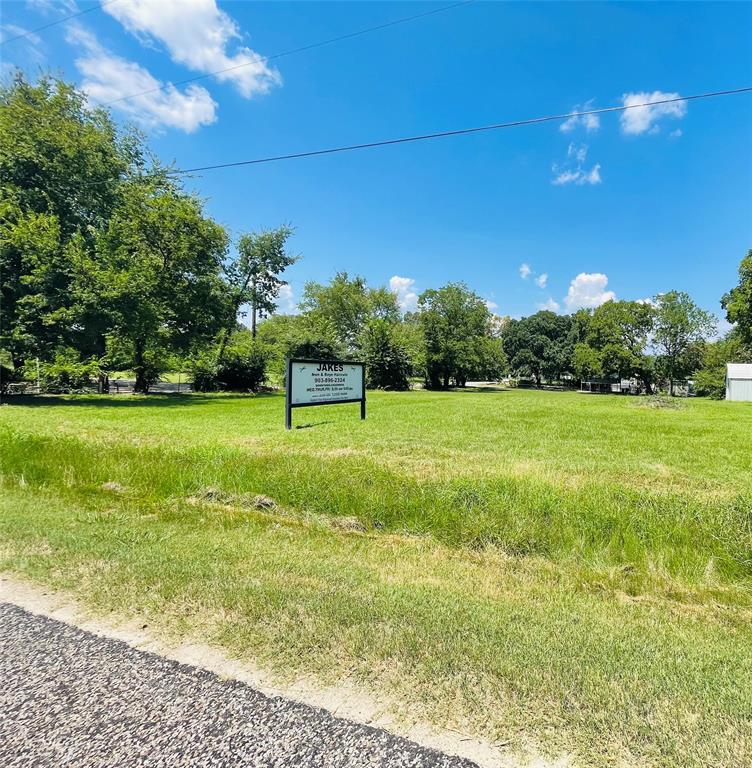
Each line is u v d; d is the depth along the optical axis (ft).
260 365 101.86
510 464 23.12
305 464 19.21
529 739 5.33
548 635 7.83
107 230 78.38
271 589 9.29
